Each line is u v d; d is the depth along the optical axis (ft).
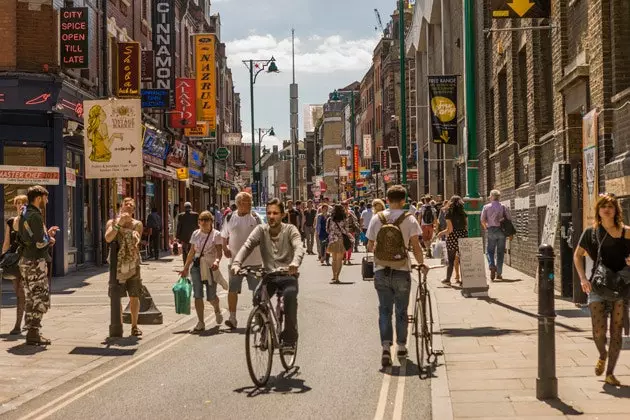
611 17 42.39
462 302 51.98
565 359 31.81
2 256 43.91
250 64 199.00
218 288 69.36
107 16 95.71
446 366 31.94
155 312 47.57
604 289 27.53
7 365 35.14
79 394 29.50
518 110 74.90
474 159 57.21
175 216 144.66
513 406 25.02
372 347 37.86
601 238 27.78
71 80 80.38
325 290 64.49
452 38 129.70
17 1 74.74
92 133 45.37
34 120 77.36
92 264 90.79
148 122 117.08
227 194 233.76
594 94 44.96
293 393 28.60
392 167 207.31
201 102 150.00
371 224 33.63
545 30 63.00
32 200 40.01
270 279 32.42
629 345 34.35
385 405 26.53
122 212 42.91
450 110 78.59
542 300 25.91
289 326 31.96
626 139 40.16
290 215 103.96
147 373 33.12
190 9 154.61
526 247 69.72
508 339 37.60
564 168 50.14
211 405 27.07
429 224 93.56
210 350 38.29
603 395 26.07
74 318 49.93
